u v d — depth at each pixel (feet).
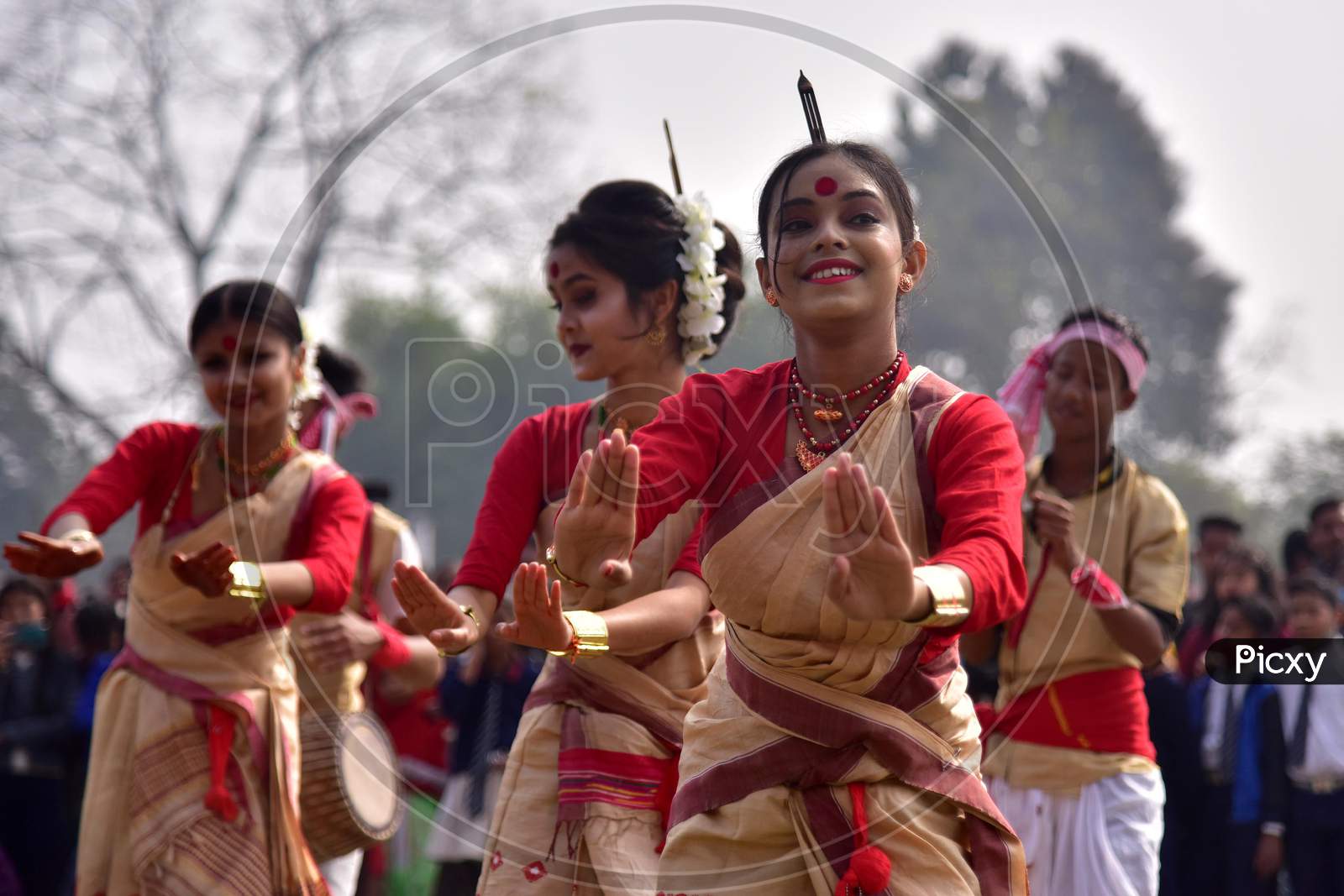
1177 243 138.21
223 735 17.03
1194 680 31.07
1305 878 27.27
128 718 17.33
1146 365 20.24
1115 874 18.72
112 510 17.40
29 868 30.89
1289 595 29.43
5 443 71.97
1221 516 36.32
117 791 17.25
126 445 17.84
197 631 17.29
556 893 14.88
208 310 17.57
